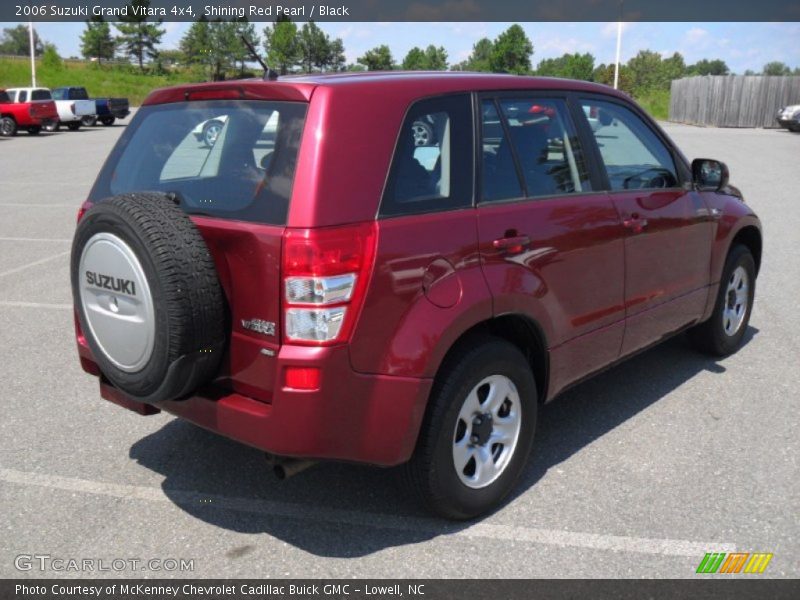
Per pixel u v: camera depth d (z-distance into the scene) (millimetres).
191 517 3670
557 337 3875
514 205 3646
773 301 7168
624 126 4531
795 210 12156
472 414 3482
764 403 4883
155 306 3018
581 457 4207
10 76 54125
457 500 3465
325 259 2934
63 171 18828
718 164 4965
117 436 4520
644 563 3266
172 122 3596
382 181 3139
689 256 4910
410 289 3156
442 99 3469
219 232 3121
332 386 3006
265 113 3205
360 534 3518
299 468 3240
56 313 6988
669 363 5609
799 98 40719
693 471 4027
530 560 3303
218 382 3328
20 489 3922
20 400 5031
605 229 4109
